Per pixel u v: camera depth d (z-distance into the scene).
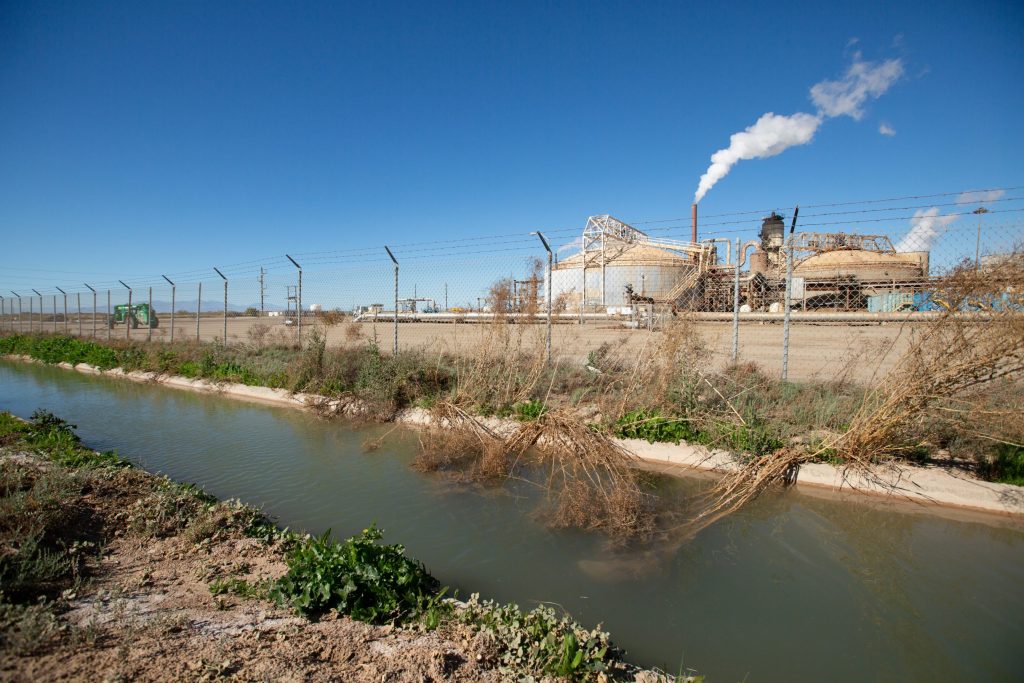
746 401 6.70
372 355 9.98
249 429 8.15
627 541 4.34
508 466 6.19
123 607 2.87
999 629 3.20
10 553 3.21
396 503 5.18
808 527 4.59
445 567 3.95
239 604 3.04
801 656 2.97
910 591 3.62
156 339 18.78
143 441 7.46
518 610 3.07
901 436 5.35
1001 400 5.11
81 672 2.21
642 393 7.03
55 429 7.19
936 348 4.96
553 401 7.82
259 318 27.94
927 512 4.82
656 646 3.05
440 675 2.44
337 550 3.45
